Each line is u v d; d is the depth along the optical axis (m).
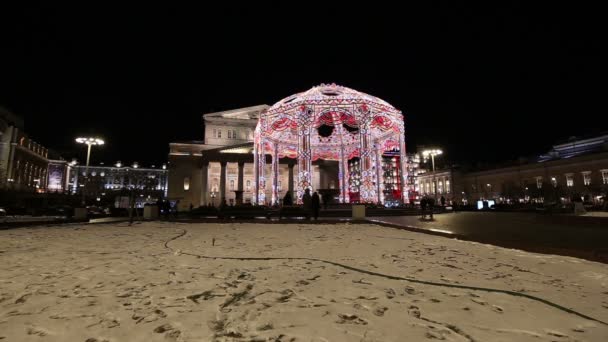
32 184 91.00
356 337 3.14
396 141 32.25
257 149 30.97
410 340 3.07
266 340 3.09
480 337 3.14
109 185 117.25
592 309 3.88
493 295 4.41
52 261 6.74
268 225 16.77
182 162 62.41
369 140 25.67
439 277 5.35
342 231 13.12
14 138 79.62
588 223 13.69
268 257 7.10
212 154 53.06
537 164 72.12
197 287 4.76
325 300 4.20
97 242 9.99
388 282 5.05
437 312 3.79
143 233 12.88
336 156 41.28
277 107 27.16
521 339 3.10
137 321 3.52
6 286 4.82
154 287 4.76
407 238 10.57
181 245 9.17
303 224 17.27
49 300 4.19
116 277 5.34
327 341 3.05
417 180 106.12
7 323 3.47
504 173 79.62
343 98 25.30
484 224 15.34
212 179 62.22
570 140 77.12
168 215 25.86
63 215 38.38
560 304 4.05
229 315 3.69
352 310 3.84
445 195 94.12
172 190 61.31
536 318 3.61
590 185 60.00
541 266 6.14
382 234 11.87
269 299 4.24
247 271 5.77
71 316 3.66
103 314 3.71
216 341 3.07
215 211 26.69
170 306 3.97
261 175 29.94
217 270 5.86
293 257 7.10
